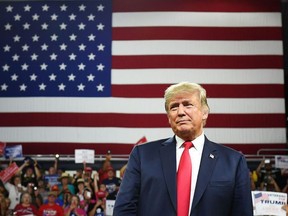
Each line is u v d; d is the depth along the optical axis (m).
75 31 10.25
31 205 8.05
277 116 9.74
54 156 9.68
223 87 9.82
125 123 9.79
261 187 8.52
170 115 1.88
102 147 9.73
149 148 1.94
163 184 1.78
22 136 9.84
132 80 9.93
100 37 10.17
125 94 9.89
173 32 10.02
